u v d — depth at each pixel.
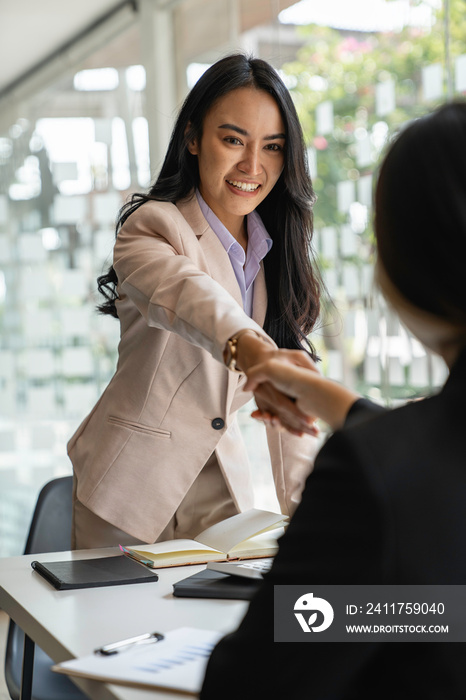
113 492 1.75
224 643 0.81
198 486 1.87
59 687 1.89
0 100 5.38
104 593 1.37
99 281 1.89
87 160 4.61
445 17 2.52
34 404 5.00
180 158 1.83
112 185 4.45
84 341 4.65
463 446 0.73
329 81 3.05
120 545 1.77
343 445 0.73
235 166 1.78
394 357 2.73
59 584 1.40
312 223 1.95
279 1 3.33
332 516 0.72
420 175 0.74
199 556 1.57
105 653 1.06
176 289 1.45
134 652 1.06
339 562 0.71
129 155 4.34
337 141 3.03
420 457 0.71
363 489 0.70
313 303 1.99
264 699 0.76
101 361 4.56
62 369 4.81
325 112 3.09
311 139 3.18
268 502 3.44
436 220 0.73
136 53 4.28
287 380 1.10
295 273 1.95
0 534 5.13
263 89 1.76
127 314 1.78
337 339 3.01
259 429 3.49
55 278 4.83
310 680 0.74
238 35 3.61
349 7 2.95
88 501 1.76
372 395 2.84
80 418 4.70
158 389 1.74
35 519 2.06
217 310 1.33
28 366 5.06
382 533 0.69
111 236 4.41
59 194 4.79
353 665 0.73
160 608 1.29
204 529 1.87
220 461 1.82
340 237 3.01
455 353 0.78
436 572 0.70
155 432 1.74
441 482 0.71
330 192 3.07
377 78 2.82
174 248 1.71
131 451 1.74
